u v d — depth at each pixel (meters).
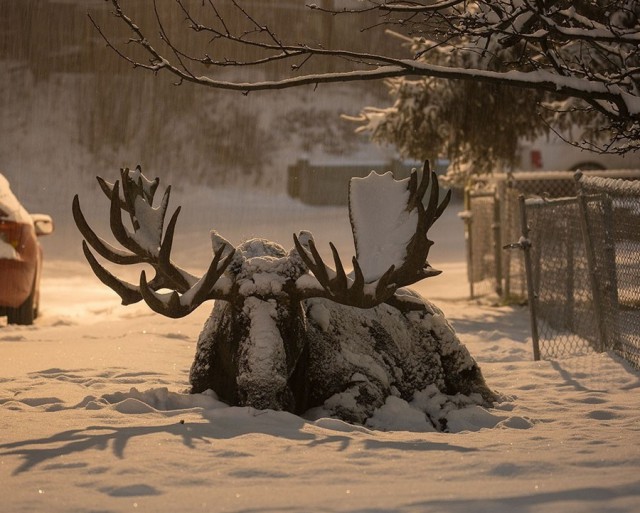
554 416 10.20
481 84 21.70
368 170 47.66
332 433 8.76
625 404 10.88
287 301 9.51
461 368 10.80
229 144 53.25
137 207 10.05
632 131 11.20
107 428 8.82
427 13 10.95
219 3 48.88
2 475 7.43
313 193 47.50
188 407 9.82
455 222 40.34
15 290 17.77
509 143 22.62
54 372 12.70
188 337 16.19
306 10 47.97
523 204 14.73
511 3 10.57
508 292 22.08
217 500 6.80
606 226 14.22
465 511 6.51
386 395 10.15
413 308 10.47
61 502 6.77
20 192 47.53
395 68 10.45
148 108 55.00
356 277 9.35
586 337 15.84
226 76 57.47
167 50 51.03
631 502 6.62
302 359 9.89
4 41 56.34
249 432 8.69
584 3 11.88
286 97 57.09
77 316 20.06
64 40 56.72
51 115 53.94
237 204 47.44
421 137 22.38
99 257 31.94
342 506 6.62
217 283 9.62
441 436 8.90
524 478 7.35
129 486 7.09
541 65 11.01
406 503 6.68
